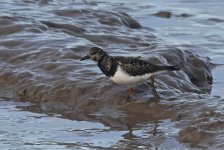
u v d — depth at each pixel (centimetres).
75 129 1446
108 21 2309
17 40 1892
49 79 1677
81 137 1391
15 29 1988
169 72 1709
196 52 2159
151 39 2214
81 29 2133
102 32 2178
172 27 2514
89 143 1351
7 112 1566
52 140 1369
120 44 2064
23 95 1666
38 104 1617
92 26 2217
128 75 1487
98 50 1530
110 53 1886
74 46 1844
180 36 2369
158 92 1577
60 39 1894
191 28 2505
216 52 2178
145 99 1545
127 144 1341
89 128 1454
